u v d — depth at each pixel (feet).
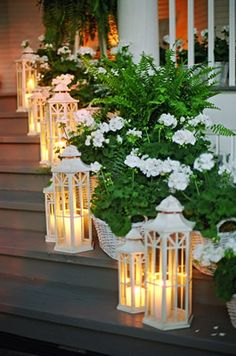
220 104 9.46
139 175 7.48
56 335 6.97
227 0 13.88
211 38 9.62
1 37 15.64
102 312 6.78
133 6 9.87
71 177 7.55
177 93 8.08
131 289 6.62
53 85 10.75
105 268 7.50
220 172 7.15
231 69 9.60
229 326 6.30
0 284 7.94
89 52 11.78
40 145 10.25
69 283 7.87
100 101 8.41
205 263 6.13
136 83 8.05
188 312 6.33
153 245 6.17
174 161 6.99
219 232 6.56
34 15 15.34
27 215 9.19
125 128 8.08
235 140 9.10
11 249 8.21
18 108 12.49
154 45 10.03
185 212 6.60
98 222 7.40
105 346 6.62
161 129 7.86
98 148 8.09
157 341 6.23
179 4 14.98
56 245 7.97
